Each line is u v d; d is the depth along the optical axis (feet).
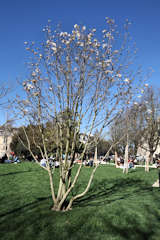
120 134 55.36
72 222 16.69
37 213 18.70
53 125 21.21
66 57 18.78
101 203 22.81
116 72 18.60
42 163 56.90
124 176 49.88
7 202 22.61
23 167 55.11
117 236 14.79
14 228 15.87
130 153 119.75
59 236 14.65
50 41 19.29
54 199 20.13
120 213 19.04
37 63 19.57
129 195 28.12
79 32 18.30
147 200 24.80
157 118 78.64
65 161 19.69
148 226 16.74
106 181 40.86
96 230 15.65
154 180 44.47
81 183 36.58
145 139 87.92
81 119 19.45
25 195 25.77
